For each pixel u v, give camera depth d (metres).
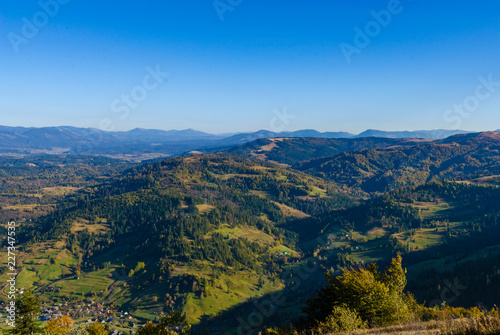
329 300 30.62
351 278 29.38
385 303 26.97
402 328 20.69
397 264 34.00
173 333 38.34
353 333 21.67
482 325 14.69
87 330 47.56
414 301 34.00
